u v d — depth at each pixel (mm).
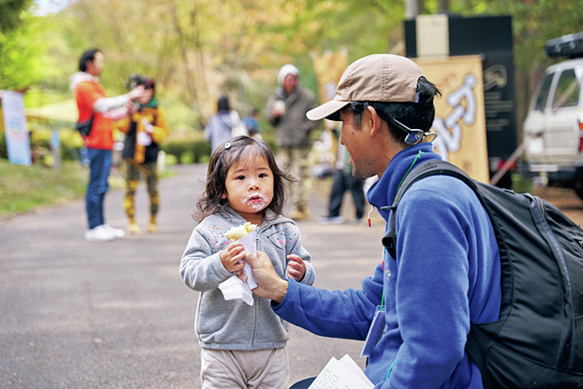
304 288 2123
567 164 9867
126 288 5523
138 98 7781
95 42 29531
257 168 2404
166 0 27438
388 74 1844
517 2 12352
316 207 12430
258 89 40594
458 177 1751
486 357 1643
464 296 1576
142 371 3521
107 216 11211
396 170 1833
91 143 7852
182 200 14383
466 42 8086
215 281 2094
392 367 1768
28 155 15805
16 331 4266
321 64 12758
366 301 2170
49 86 30781
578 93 9773
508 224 1742
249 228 2096
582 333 1615
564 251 1700
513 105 8148
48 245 7832
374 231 8586
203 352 2414
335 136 9469
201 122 32594
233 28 28516
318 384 1882
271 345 2377
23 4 16531
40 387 3273
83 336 4160
